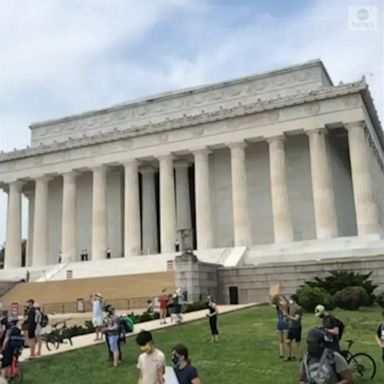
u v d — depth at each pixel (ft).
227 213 224.33
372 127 220.23
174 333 89.97
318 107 199.52
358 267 140.26
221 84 236.22
